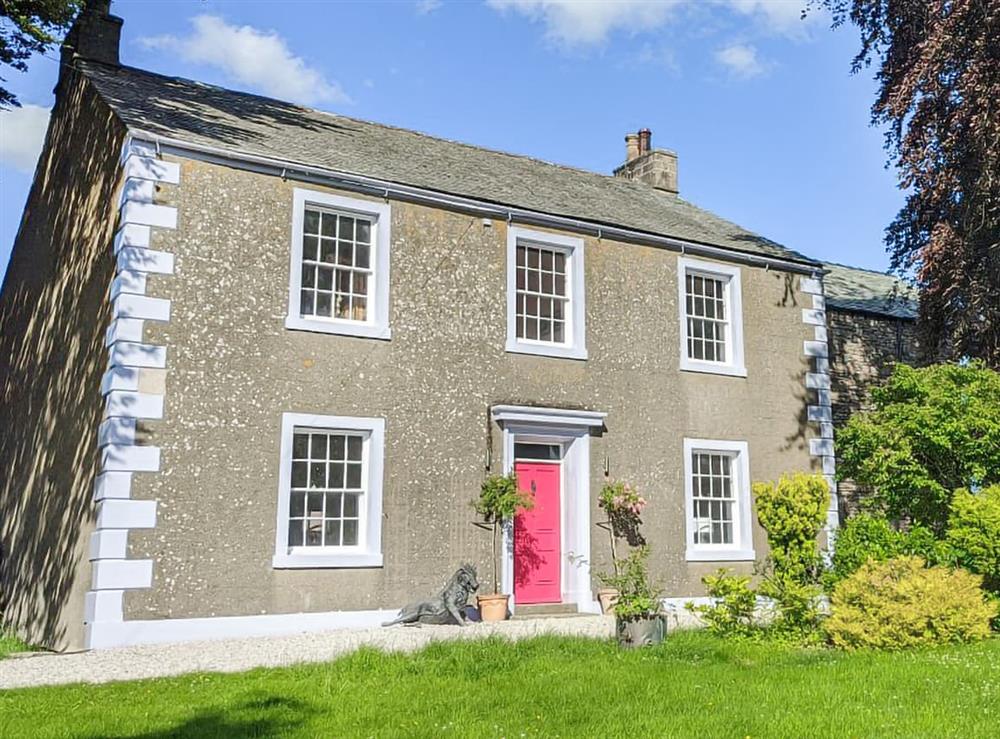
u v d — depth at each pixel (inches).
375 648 392.5
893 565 438.6
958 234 653.3
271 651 417.7
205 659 398.3
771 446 683.4
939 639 409.7
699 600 621.9
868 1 690.2
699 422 653.3
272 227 517.3
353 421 522.6
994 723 276.8
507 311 590.9
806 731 269.7
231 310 496.1
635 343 638.5
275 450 496.4
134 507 453.7
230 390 488.7
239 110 624.4
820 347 724.7
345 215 549.6
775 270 718.5
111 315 478.3
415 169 613.0
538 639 422.9
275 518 490.0
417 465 539.2
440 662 370.3
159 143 490.6
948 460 545.6
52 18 556.4
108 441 452.4
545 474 605.3
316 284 533.0
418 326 554.9
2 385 716.7
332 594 499.8
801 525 478.3
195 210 495.8
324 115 710.5
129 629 444.1
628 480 615.5
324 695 318.3
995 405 540.1
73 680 353.4
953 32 620.4
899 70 673.0
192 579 462.9
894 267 739.4
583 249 630.5
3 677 360.2
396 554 522.9
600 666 368.8
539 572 589.9
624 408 624.4
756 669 362.3
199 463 474.0
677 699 311.7
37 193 700.7
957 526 495.8
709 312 690.8
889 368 852.0
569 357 608.7
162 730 273.3
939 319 703.1
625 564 511.2
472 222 589.0
